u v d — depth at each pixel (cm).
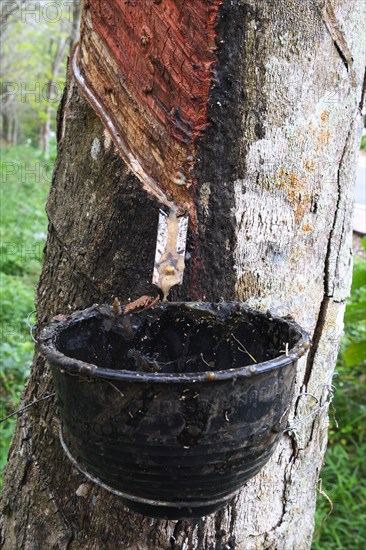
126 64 117
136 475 87
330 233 136
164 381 78
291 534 142
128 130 120
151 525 123
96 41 124
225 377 80
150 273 121
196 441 83
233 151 117
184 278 121
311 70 120
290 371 92
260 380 84
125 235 121
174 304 112
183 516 94
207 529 127
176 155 114
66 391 90
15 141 1673
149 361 112
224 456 86
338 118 129
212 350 115
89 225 127
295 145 122
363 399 373
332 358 145
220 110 113
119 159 120
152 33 111
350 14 124
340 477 287
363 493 284
